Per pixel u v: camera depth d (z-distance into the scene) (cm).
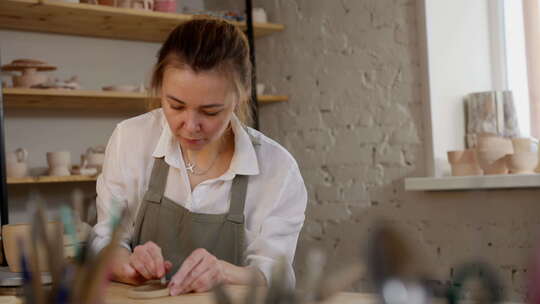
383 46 340
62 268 66
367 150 347
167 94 136
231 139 163
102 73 370
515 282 288
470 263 46
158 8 343
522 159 289
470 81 329
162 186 162
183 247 158
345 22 356
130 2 333
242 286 128
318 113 369
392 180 337
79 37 363
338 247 358
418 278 41
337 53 360
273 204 160
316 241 367
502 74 329
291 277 154
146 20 341
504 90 328
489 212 296
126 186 167
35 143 347
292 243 162
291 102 382
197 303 113
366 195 347
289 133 383
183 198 161
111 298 123
